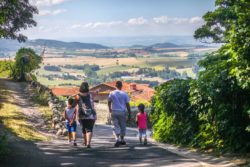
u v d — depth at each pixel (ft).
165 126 44.75
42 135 46.70
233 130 28.45
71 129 41.50
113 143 43.88
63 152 34.12
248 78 25.75
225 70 29.43
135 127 115.14
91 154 33.14
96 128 87.25
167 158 29.73
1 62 170.19
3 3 54.13
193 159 28.17
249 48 25.32
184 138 38.04
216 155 28.86
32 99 88.48
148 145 40.22
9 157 29.27
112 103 38.88
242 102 28.66
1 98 84.07
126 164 27.99
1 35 57.93
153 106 52.80
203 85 30.71
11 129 45.44
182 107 38.83
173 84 43.27
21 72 152.56
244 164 24.48
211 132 32.30
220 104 29.66
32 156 30.58
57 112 65.31
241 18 25.68
